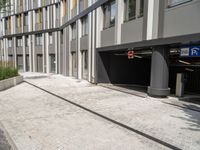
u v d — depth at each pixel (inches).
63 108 294.5
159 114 258.7
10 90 470.0
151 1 346.0
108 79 562.6
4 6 733.3
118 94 408.2
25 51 1106.1
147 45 356.5
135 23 391.9
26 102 337.7
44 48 998.4
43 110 283.6
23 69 1122.0
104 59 550.0
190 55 315.9
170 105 307.9
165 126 214.4
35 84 562.6
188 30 279.9
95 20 550.6
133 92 421.4
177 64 515.2
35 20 1031.0
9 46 1206.9
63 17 847.7
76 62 709.9
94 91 445.7
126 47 416.2
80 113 267.6
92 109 285.4
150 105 308.5
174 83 524.7
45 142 177.6
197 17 265.4
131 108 290.5
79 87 506.3
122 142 176.9
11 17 1153.4
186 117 245.3
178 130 202.7
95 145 170.9
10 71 573.3
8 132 202.1
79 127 214.1
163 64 340.8
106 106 303.4
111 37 480.4
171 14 309.1
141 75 599.2
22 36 1110.4
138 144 172.9
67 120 237.8
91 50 579.5
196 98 352.8
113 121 232.1
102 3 509.4
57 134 195.2
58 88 489.4
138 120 234.5
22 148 166.9
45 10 967.6
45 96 391.2
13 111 280.8
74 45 724.0
